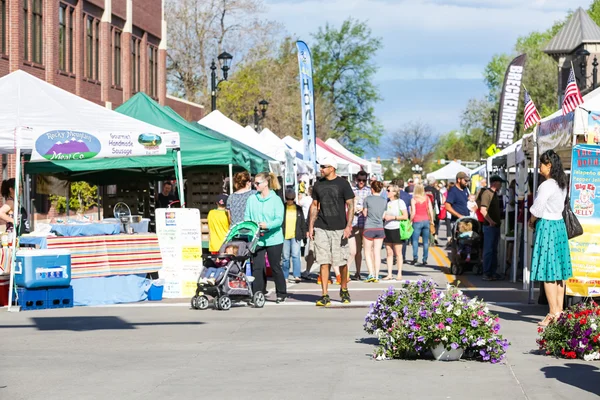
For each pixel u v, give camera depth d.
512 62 29.75
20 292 14.93
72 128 16.14
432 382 8.56
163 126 20.41
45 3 35.97
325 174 15.43
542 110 77.06
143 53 47.94
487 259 20.14
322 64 98.00
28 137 15.41
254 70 67.38
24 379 8.74
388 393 8.05
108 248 15.92
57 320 13.48
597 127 13.01
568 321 10.13
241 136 25.95
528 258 17.78
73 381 8.64
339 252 15.38
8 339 11.48
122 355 10.18
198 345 10.93
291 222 19.92
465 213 22.50
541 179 17.05
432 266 24.56
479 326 9.67
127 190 25.22
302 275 20.94
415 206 24.88
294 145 36.06
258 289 15.45
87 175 24.92
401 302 10.05
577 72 73.81
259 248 15.58
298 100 68.56
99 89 41.94
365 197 20.78
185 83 69.88
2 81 16.42
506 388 8.28
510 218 20.83
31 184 33.16
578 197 12.88
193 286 16.88
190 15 69.62
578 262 12.84
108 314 14.25
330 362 9.67
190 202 24.27
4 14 32.75
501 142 29.98
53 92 16.72
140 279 16.22
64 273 15.15
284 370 9.19
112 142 15.99
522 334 11.86
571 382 8.59
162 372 9.09
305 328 12.51
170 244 16.88
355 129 98.06
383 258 27.34
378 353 9.83
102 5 41.88
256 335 11.81
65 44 38.06
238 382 8.56
